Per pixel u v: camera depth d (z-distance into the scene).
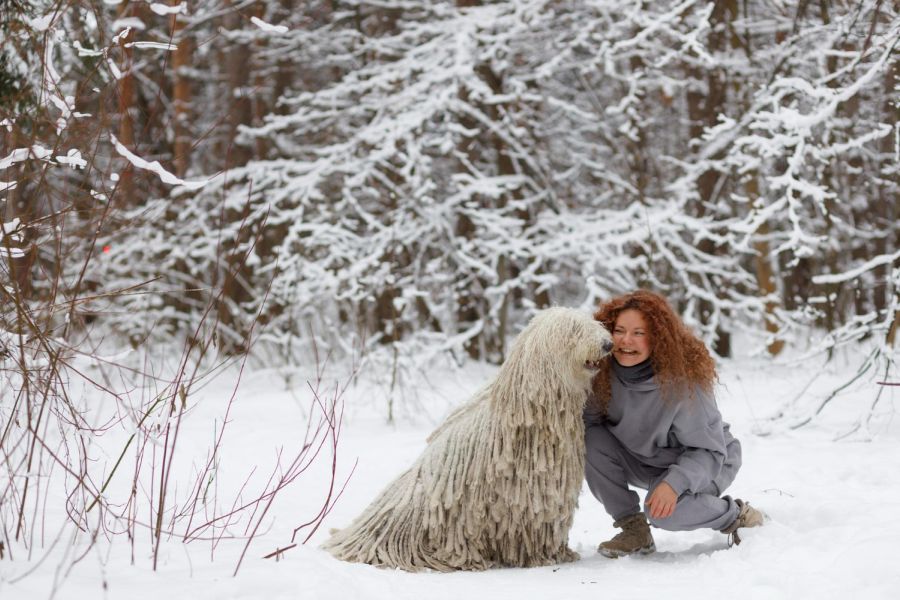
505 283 11.21
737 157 8.94
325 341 11.85
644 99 13.03
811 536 3.72
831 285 12.50
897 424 7.23
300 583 3.16
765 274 12.27
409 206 11.05
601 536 4.69
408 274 11.84
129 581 3.03
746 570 3.50
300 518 4.84
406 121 10.90
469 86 11.15
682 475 3.89
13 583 2.87
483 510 3.81
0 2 4.21
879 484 5.27
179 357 11.48
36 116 3.87
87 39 4.60
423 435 7.86
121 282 11.74
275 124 11.70
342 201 11.04
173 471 6.01
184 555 3.43
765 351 10.27
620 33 11.27
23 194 4.98
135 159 3.58
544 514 3.83
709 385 4.00
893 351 7.05
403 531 3.82
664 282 12.48
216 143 15.00
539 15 11.66
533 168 12.23
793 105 9.17
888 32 7.61
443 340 11.68
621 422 4.07
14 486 3.85
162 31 13.75
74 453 5.87
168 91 14.95
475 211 11.56
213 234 12.01
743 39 12.21
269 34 13.76
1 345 3.52
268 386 10.85
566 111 13.18
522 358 3.79
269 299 11.61
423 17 13.35
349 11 13.87
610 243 10.92
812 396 7.82
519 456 3.78
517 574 3.73
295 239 10.77
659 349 3.94
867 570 3.17
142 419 3.67
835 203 11.82
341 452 7.08
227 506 5.03
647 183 12.95
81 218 6.71
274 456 6.84
